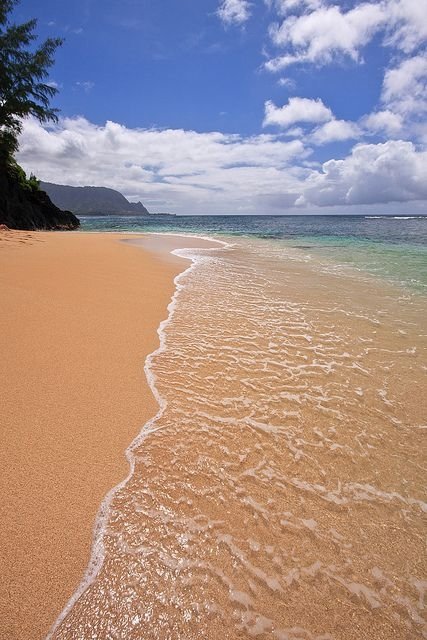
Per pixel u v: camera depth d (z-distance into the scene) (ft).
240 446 9.81
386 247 63.36
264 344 17.01
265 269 38.11
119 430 10.07
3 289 21.35
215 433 10.27
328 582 6.40
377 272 37.11
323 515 7.79
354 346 17.16
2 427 9.68
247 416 11.20
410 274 36.01
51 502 7.57
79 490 7.95
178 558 6.64
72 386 11.98
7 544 6.63
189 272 34.78
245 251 55.62
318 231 116.98
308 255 51.31
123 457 9.07
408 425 11.15
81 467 8.60
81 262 33.14
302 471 9.04
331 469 9.17
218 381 13.29
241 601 6.01
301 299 25.61
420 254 52.80
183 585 6.19
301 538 7.22
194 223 204.13
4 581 6.03
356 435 10.57
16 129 98.17
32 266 28.86
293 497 8.21
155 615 5.73
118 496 7.88
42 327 16.42
